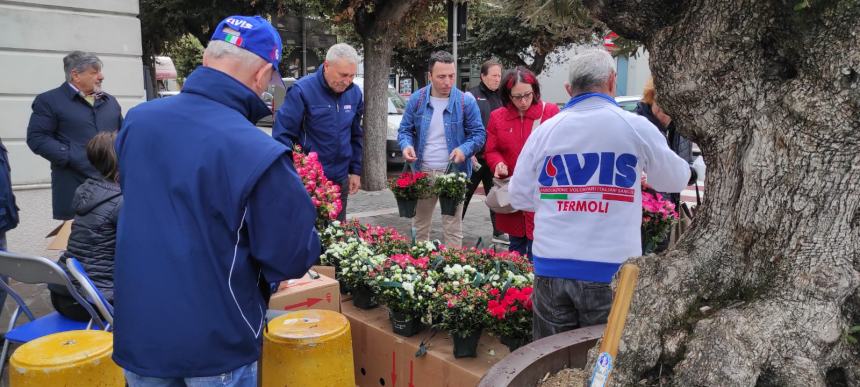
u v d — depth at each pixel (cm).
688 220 381
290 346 244
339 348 252
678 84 171
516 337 268
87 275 295
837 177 151
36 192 580
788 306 154
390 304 287
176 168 164
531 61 2312
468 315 259
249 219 167
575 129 231
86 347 251
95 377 245
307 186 373
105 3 599
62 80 587
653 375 167
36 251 585
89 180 309
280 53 186
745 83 161
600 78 232
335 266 345
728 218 172
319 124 451
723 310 160
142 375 166
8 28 553
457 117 493
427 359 274
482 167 569
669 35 172
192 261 162
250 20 181
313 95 447
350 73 441
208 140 164
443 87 488
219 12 1099
